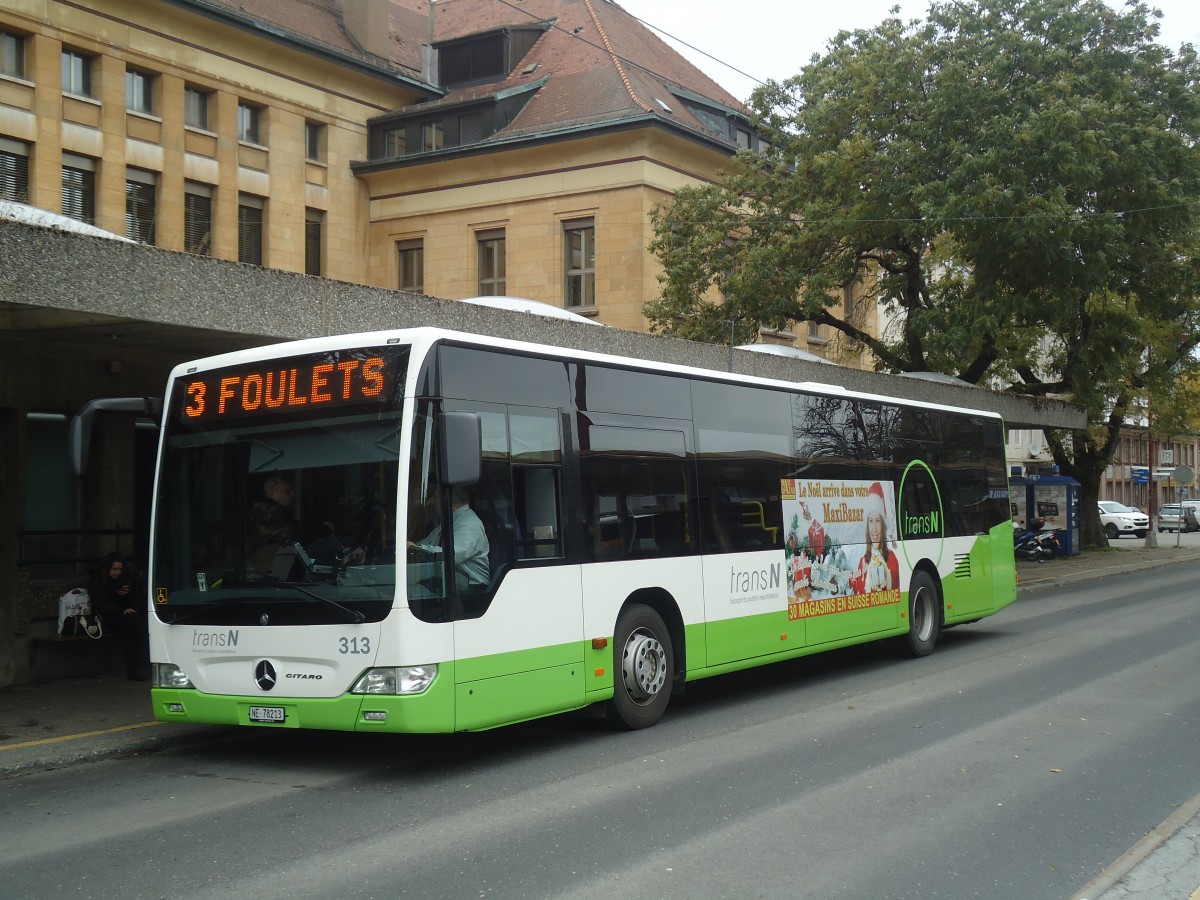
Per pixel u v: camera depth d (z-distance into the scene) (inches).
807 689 470.3
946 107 895.1
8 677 458.9
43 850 248.7
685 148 1250.6
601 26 1424.7
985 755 332.5
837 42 1039.6
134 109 1136.2
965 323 917.2
